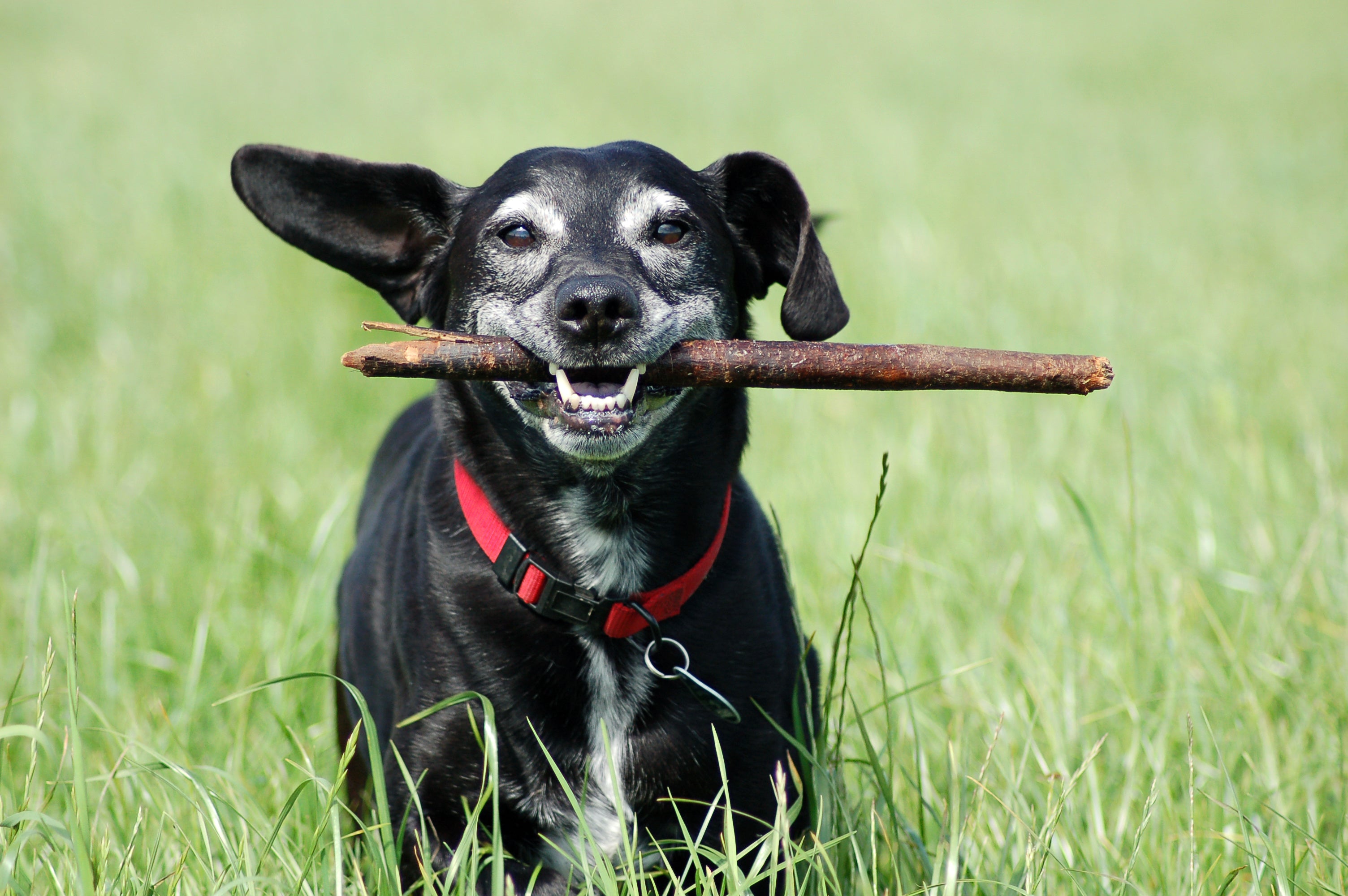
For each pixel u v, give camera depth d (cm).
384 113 2062
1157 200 1413
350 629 436
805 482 666
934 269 1030
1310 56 2625
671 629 367
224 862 354
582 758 367
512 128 1847
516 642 366
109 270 1109
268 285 1069
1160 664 479
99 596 546
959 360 339
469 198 420
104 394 806
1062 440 709
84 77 2420
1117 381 780
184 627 532
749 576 384
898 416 772
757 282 430
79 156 1611
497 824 320
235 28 3372
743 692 372
